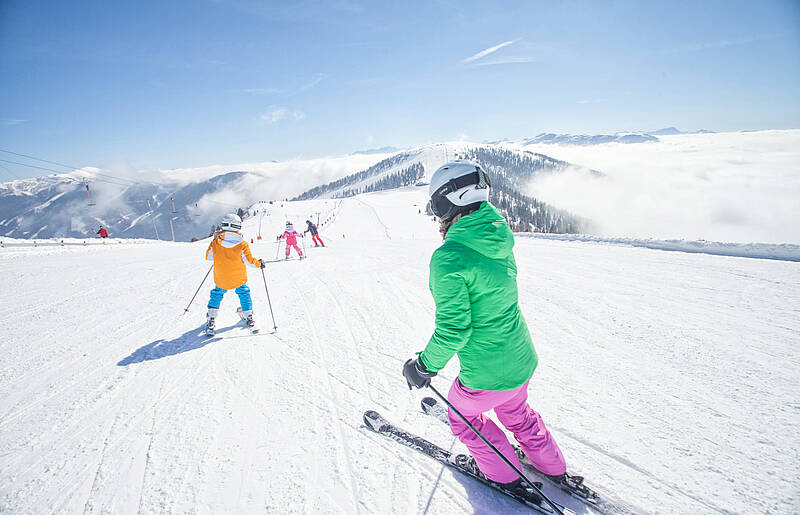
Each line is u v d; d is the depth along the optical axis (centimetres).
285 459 228
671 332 395
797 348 344
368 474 213
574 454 221
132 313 545
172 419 273
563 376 313
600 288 576
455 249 155
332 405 285
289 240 1151
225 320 509
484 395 175
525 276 680
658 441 228
